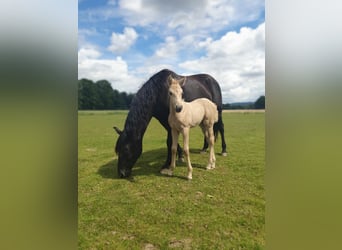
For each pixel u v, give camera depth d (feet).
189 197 10.21
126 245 7.31
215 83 16.65
